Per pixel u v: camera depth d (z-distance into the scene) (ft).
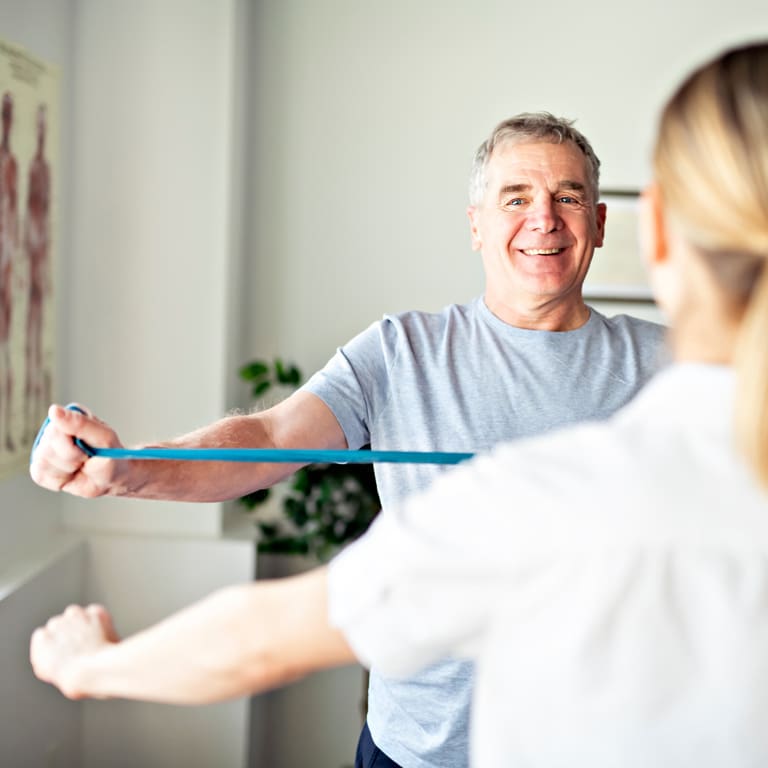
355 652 2.14
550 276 4.92
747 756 1.94
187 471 4.48
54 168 8.66
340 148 10.20
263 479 4.79
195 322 9.42
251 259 10.31
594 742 1.97
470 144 10.18
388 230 10.28
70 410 3.96
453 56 10.11
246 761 9.68
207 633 2.26
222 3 9.12
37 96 8.15
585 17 10.07
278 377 9.81
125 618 9.45
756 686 1.94
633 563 1.98
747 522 1.99
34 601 8.14
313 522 10.31
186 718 9.61
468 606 2.03
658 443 2.08
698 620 1.96
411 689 4.68
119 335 9.43
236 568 9.44
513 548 2.00
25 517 8.64
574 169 4.98
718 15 10.05
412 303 10.34
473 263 10.28
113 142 9.25
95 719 9.57
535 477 2.06
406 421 5.02
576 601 1.98
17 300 7.95
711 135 1.96
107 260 9.36
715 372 2.10
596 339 5.10
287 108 10.16
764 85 1.95
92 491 4.17
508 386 4.99
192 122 9.23
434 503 2.10
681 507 2.00
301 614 2.17
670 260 2.17
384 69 10.12
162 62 9.18
